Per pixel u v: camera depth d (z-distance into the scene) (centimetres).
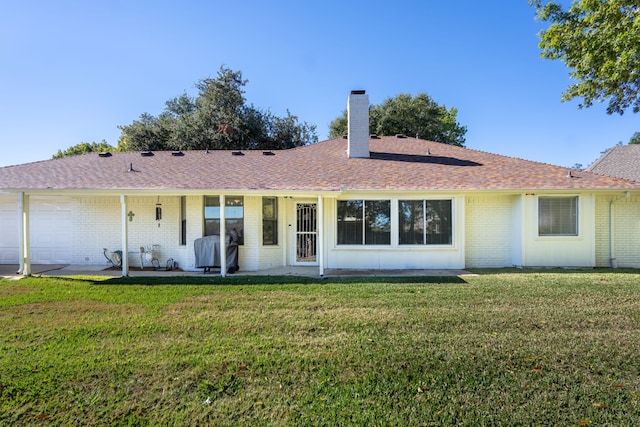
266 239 1165
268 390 355
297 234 1203
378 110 3003
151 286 844
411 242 1125
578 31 1167
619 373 384
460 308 635
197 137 2697
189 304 675
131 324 555
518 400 333
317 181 1117
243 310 633
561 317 579
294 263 1200
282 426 298
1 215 1250
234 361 418
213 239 1070
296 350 450
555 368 397
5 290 802
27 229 998
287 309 638
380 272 1055
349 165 1283
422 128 2936
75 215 1213
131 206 1208
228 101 2905
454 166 1264
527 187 1091
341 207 1143
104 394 347
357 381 371
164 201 1206
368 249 1130
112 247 1216
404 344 468
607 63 1083
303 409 321
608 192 1109
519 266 1133
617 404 324
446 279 916
